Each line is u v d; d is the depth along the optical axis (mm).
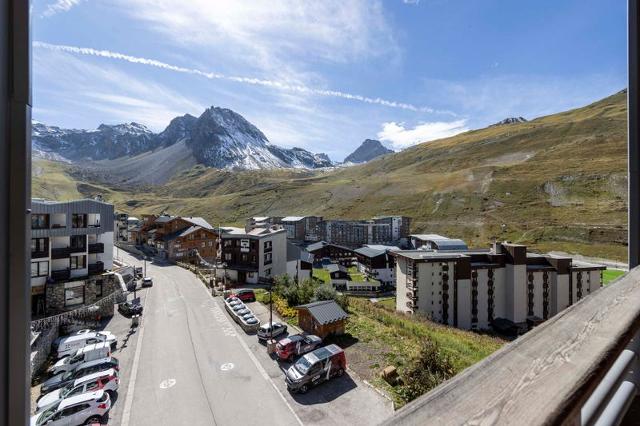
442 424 961
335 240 101438
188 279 44375
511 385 1121
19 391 1098
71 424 14039
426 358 16531
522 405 1007
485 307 42031
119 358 20703
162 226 65812
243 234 46469
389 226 97062
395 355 19688
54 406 14844
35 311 25516
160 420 14727
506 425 925
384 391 16125
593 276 44531
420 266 39938
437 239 66312
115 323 27125
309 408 15125
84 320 26312
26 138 1128
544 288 43594
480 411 1003
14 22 1135
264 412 15000
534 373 1180
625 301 1808
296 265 53469
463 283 40750
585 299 1892
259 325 25422
